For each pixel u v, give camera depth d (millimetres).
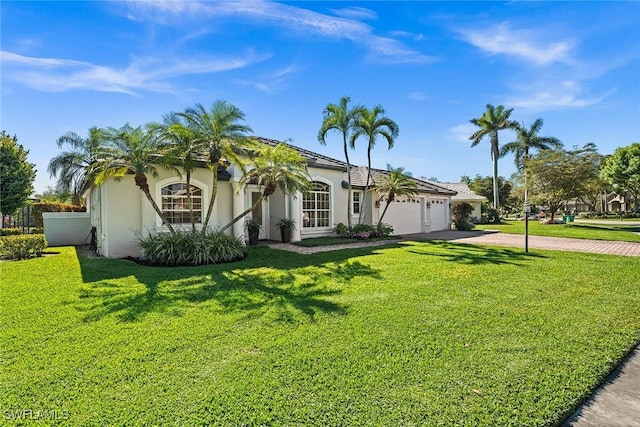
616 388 3352
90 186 15266
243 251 11750
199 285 7402
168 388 3246
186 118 10930
